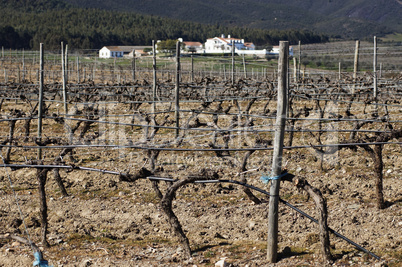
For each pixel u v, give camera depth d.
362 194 14.09
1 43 132.62
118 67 56.38
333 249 10.12
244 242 10.83
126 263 9.88
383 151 19.22
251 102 21.69
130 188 15.27
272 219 9.36
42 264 9.62
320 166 16.73
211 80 31.42
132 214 13.02
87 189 15.29
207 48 126.12
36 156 18.66
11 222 12.39
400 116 23.59
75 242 11.27
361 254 9.73
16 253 10.62
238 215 12.59
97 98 26.34
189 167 16.61
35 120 27.64
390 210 12.39
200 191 14.80
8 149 17.53
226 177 15.37
